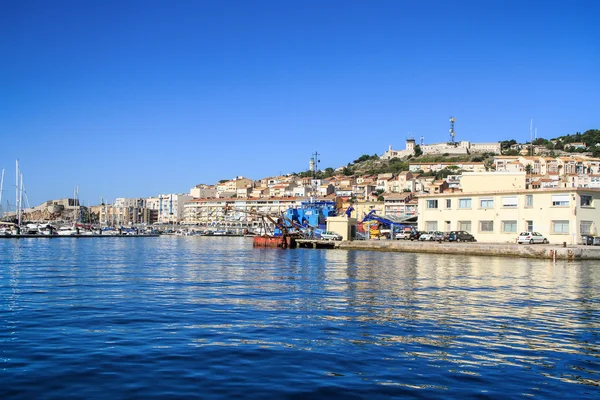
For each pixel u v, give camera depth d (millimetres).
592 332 21812
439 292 33219
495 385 14977
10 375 15312
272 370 15977
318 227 117375
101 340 19578
